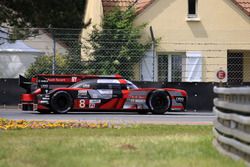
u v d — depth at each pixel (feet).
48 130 159.02
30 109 245.04
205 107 292.40
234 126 107.76
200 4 362.53
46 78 248.52
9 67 396.57
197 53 354.54
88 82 247.70
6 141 130.93
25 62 397.39
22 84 255.91
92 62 315.78
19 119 204.44
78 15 434.30
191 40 359.25
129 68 324.39
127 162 98.94
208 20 362.33
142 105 248.52
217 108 128.06
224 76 293.23
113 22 344.28
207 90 292.81
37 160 102.68
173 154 108.17
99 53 317.63
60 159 102.42
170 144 123.34
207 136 140.26
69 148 117.19
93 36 320.50
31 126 166.50
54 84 248.93
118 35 322.14
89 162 98.89
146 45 330.13
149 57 330.54
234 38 363.76
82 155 107.34
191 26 359.87
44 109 242.99
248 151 94.58
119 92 247.91
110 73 316.19
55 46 309.42
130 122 189.16
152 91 250.16
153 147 118.52
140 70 328.08
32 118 213.25
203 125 178.60
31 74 319.27
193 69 352.49
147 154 108.37
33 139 135.03
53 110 243.40
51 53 329.31
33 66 320.91
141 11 353.51
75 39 313.12
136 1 368.89
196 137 138.00
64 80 250.57
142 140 131.64
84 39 323.16
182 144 123.24
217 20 363.56
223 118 115.65
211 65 355.36
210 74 354.13
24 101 246.27
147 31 349.61
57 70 309.83
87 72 313.12
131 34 326.03
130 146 119.96
